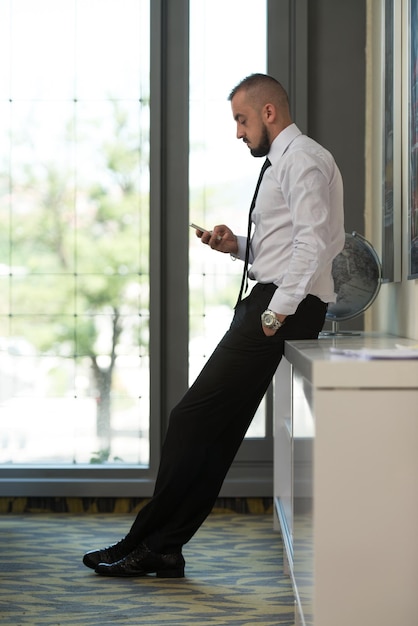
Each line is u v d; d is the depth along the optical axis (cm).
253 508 655
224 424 466
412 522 288
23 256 673
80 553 533
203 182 668
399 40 521
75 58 671
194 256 668
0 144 672
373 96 640
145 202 670
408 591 288
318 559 289
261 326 448
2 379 671
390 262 542
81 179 672
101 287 672
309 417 308
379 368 287
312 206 422
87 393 670
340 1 655
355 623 289
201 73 665
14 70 672
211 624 399
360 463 288
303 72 650
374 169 635
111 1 669
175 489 472
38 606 426
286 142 452
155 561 478
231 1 663
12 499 659
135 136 670
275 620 405
